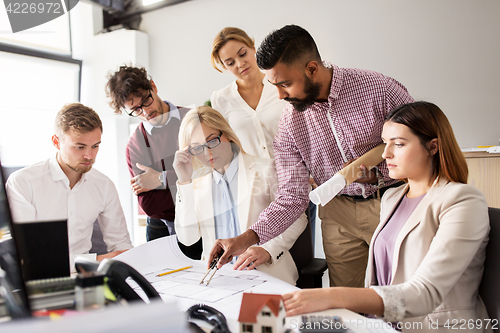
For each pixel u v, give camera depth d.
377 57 2.60
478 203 0.82
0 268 0.47
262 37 3.04
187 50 3.38
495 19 2.22
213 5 3.22
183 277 0.99
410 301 0.73
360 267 1.49
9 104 0.97
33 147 0.97
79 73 1.20
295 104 1.24
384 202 1.10
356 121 1.28
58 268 0.59
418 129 0.92
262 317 0.55
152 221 1.33
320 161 1.39
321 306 0.70
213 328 0.60
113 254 1.11
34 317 0.43
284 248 1.24
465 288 0.83
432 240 0.85
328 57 2.77
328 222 1.52
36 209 0.96
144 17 3.53
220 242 1.12
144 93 1.01
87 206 1.05
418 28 2.45
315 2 2.79
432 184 0.95
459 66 2.34
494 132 2.27
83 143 0.96
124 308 0.36
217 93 2.12
